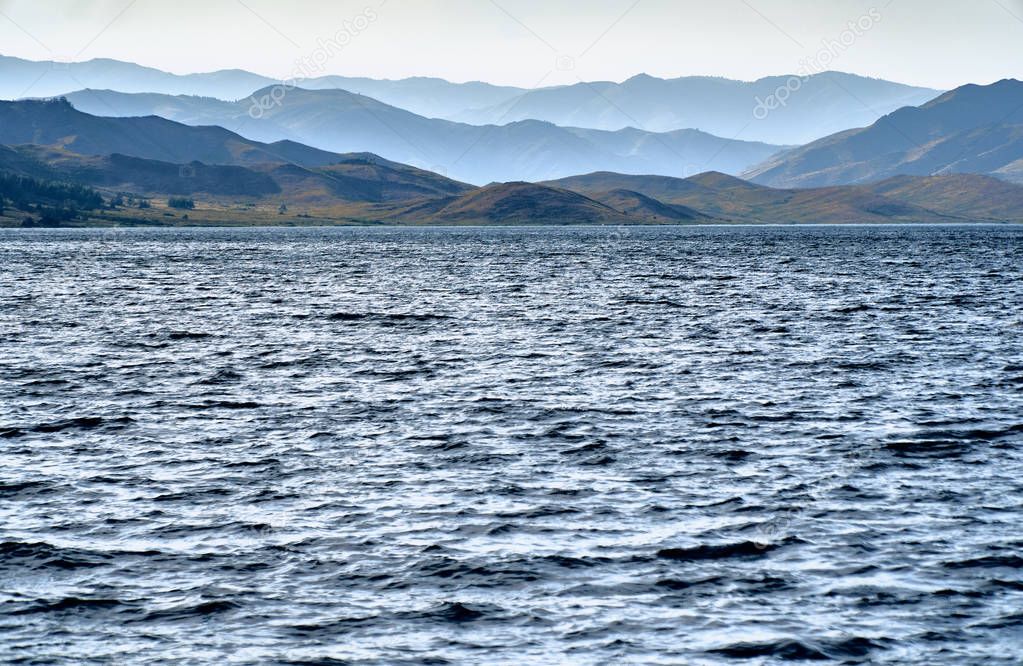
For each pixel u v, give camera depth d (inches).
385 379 5698.8
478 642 2226.9
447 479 3531.0
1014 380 5565.9
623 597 2463.1
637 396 5137.8
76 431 4365.2
